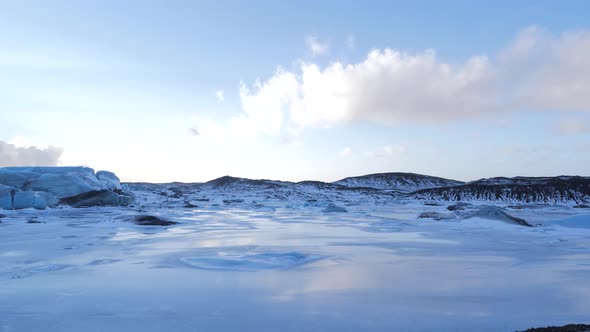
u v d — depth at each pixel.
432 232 18.66
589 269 8.73
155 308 5.54
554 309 5.51
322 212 42.84
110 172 54.06
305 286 6.97
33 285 7.05
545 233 18.08
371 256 10.73
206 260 9.48
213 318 5.07
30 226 20.41
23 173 42.69
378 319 5.01
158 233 17.62
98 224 21.69
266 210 46.34
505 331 4.53
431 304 5.76
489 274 8.12
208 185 167.75
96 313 5.30
